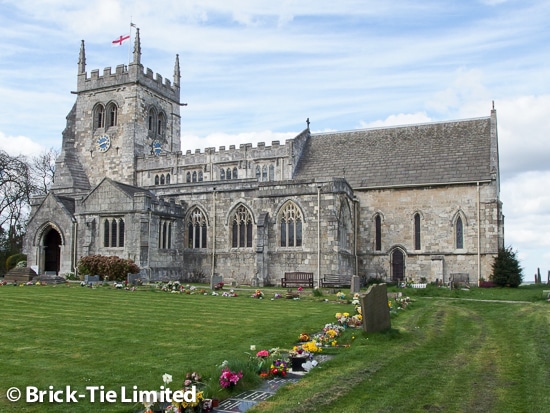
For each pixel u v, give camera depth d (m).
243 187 49.91
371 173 54.34
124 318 22.11
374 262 52.31
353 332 19.12
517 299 35.12
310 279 43.56
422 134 56.81
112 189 48.22
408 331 20.09
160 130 71.69
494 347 17.34
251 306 27.52
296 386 12.50
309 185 46.81
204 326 20.36
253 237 48.84
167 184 58.94
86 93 69.69
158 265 47.97
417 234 51.41
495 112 54.09
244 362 13.54
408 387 12.49
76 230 49.81
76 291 33.94
